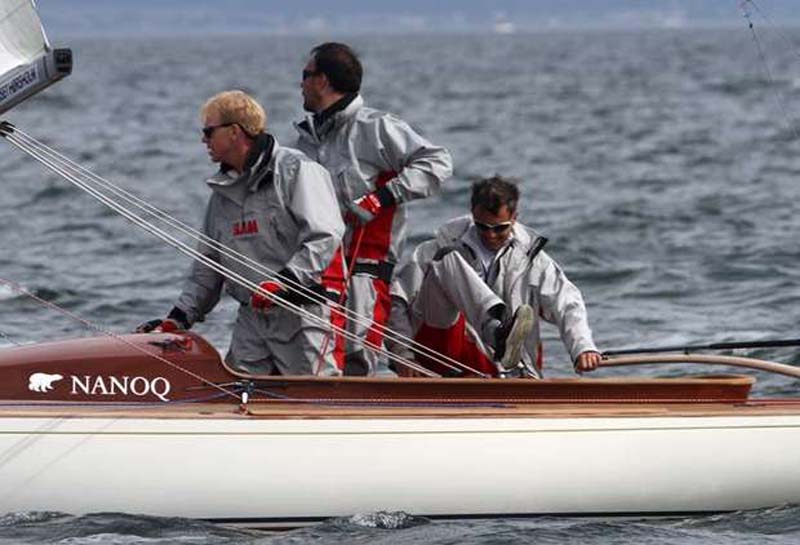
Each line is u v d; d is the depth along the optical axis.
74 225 47.88
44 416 17.97
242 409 18.59
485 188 20.17
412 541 18.03
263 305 19.25
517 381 19.34
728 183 65.44
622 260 42.31
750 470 19.58
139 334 19.19
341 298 19.77
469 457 18.81
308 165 19.44
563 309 20.44
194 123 108.56
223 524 18.36
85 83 176.00
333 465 18.50
